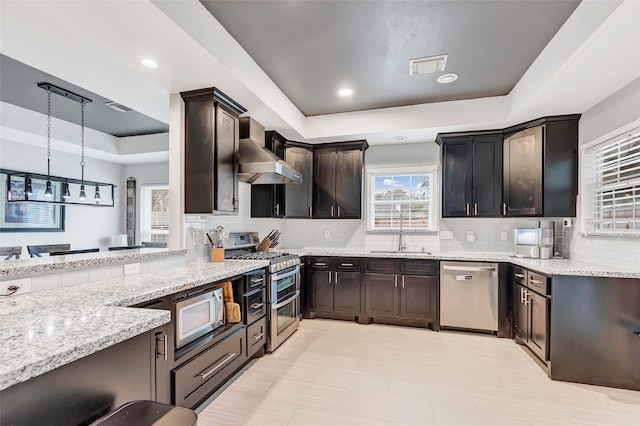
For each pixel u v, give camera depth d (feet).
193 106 9.11
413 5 6.65
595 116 9.78
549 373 8.52
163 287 6.02
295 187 14.34
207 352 7.06
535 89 8.88
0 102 12.44
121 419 3.26
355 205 14.29
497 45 8.17
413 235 14.67
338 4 6.63
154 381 4.31
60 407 3.10
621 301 8.04
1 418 2.68
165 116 10.94
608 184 9.29
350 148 14.38
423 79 10.12
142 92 8.95
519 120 11.31
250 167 10.39
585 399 7.51
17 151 15.06
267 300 10.12
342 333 12.01
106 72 7.73
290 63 9.16
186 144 9.18
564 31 7.24
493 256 12.28
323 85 10.59
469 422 6.64
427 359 9.70
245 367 9.14
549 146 10.91
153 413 3.38
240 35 7.75
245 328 8.76
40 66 7.43
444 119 11.98
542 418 6.77
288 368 9.07
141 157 18.08
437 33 7.66
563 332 8.37
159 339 5.42
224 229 11.28
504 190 12.26
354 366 9.21
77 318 4.07
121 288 5.91
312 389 7.94
